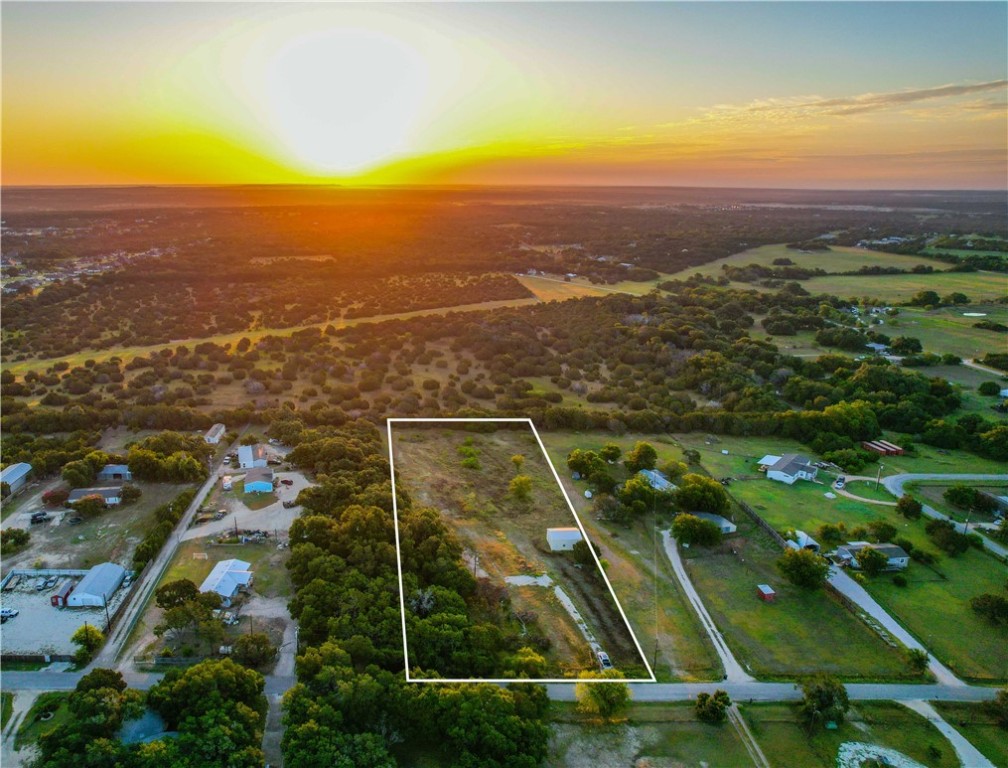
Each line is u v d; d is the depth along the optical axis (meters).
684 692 44.69
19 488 71.19
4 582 55.72
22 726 41.53
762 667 47.38
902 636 51.03
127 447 82.56
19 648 48.25
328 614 48.94
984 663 48.53
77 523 65.12
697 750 40.59
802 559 56.16
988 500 69.56
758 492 73.69
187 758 36.78
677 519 61.88
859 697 45.12
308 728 38.47
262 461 78.12
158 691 41.28
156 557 59.84
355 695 40.75
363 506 60.41
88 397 96.38
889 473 79.00
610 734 41.47
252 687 42.84
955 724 43.16
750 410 96.44
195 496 71.06
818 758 40.41
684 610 52.28
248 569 57.69
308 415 91.12
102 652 48.09
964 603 55.12
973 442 86.19
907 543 62.00
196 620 48.91
